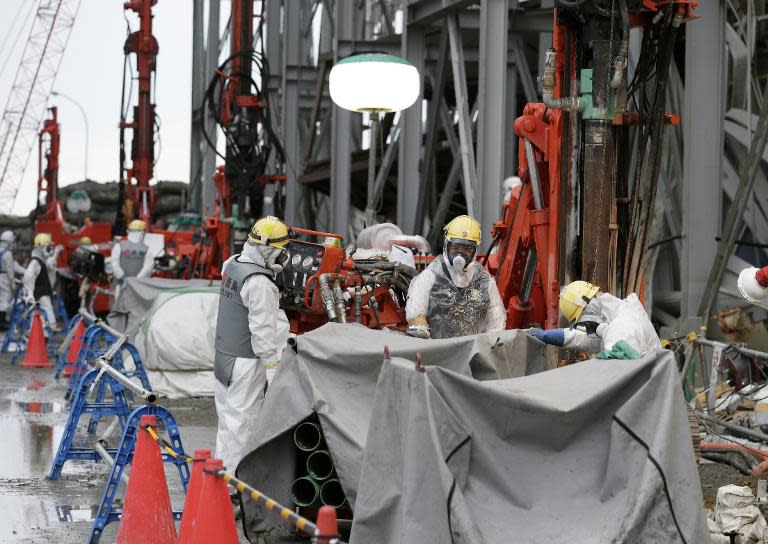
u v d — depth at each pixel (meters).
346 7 24.48
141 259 22.31
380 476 6.00
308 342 7.49
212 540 6.09
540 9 19.03
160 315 15.94
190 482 6.64
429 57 22.75
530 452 5.66
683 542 5.22
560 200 9.80
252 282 8.93
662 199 16.22
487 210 15.87
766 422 10.79
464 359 7.05
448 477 5.36
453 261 9.22
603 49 9.23
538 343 7.60
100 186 70.88
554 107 9.36
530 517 5.48
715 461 10.07
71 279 34.00
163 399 15.55
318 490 7.46
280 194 23.23
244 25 22.39
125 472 10.14
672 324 16.14
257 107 21.17
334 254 10.45
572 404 5.54
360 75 11.80
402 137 19.06
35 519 8.32
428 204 23.02
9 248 27.02
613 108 9.27
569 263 9.68
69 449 10.07
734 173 15.36
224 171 21.83
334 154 21.92
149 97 36.12
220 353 9.14
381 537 5.92
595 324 7.54
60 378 18.70
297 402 7.34
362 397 7.26
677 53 17.48
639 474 5.34
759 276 6.97
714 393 11.41
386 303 10.98
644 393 5.48
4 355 23.50
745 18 15.27
